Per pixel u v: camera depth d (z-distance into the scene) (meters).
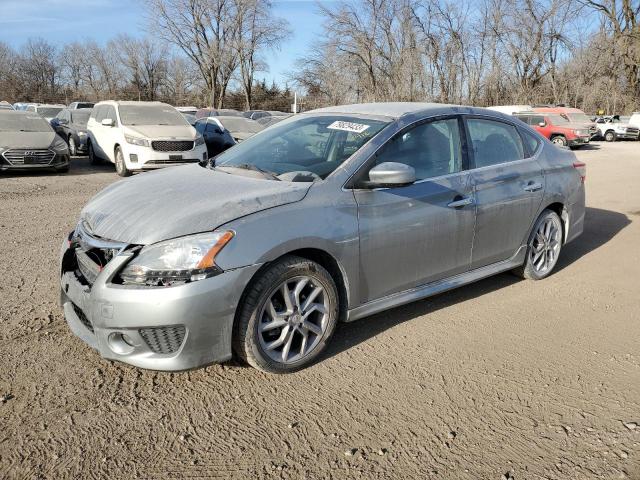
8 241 6.02
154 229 2.88
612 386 3.19
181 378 3.15
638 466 2.50
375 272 3.54
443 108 4.18
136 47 58.94
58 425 2.69
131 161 12.06
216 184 3.40
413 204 3.67
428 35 35.97
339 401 2.97
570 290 4.78
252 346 3.03
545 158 4.90
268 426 2.74
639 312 4.31
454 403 2.98
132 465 2.44
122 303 2.76
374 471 2.44
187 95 58.97
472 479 2.40
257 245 2.94
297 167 3.64
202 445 2.59
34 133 12.35
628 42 41.72
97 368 3.22
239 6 47.28
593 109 44.09
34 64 62.34
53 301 4.22
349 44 35.91
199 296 2.78
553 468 2.48
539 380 3.24
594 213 8.35
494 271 4.47
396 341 3.69
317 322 3.35
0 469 2.38
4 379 3.07
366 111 4.09
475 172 4.18
